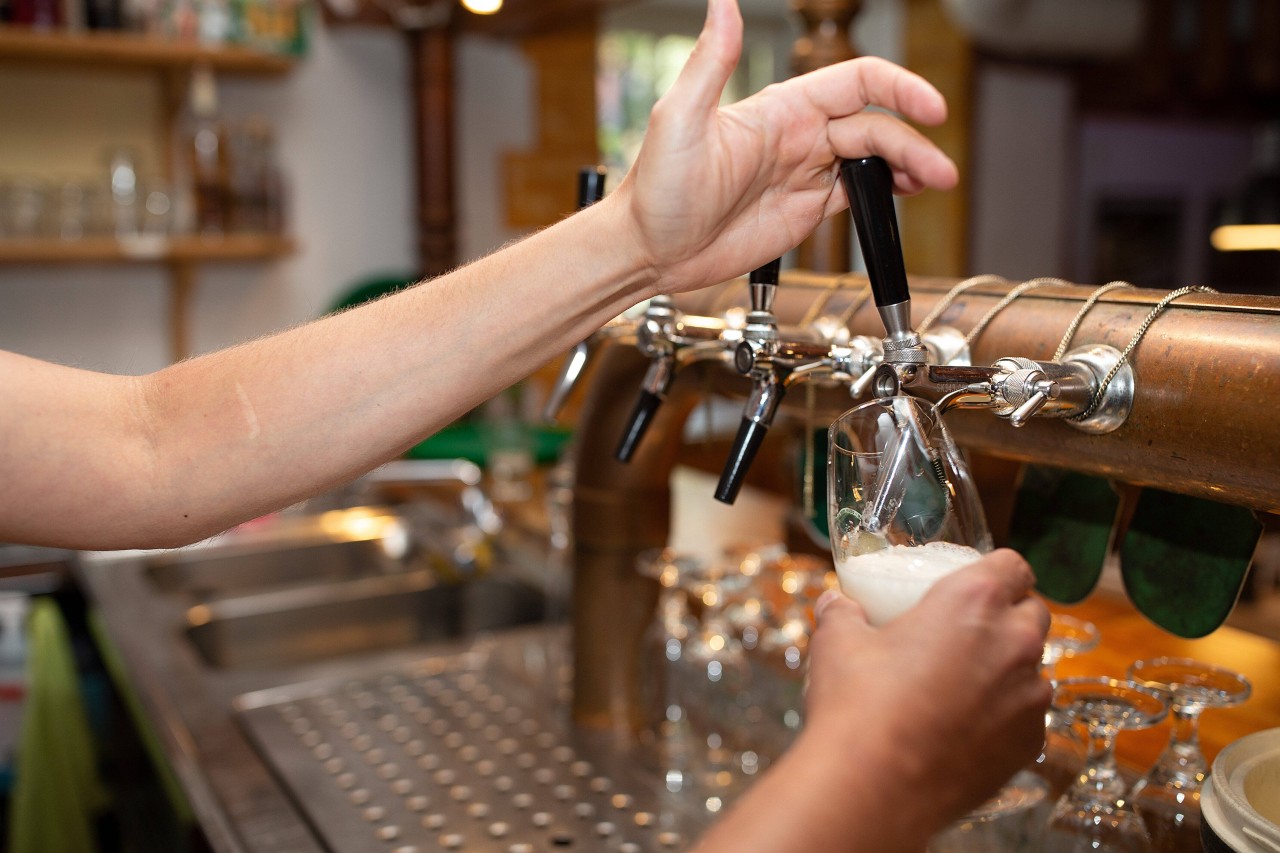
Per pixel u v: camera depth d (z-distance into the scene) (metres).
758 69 3.96
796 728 1.09
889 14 3.88
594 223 0.70
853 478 0.62
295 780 1.08
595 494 1.12
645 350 0.86
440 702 1.28
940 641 0.50
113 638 1.58
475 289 0.72
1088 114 4.02
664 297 0.84
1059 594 0.88
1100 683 0.80
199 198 2.68
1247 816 0.58
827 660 0.53
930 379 0.67
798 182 0.72
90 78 2.76
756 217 0.72
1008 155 3.87
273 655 1.76
